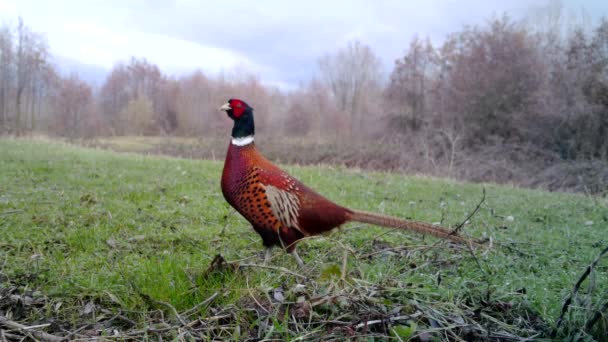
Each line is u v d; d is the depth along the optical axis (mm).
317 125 15586
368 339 2250
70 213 4551
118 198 5387
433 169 12133
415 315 2447
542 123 13547
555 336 2469
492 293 2873
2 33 14680
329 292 2537
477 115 14984
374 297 2559
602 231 4758
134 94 17281
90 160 8242
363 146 13250
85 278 3002
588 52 13445
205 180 6852
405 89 16672
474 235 4461
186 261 3395
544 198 6957
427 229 3396
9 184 5805
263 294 2600
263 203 3328
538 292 2951
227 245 3920
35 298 2752
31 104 15461
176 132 16766
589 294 2455
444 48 16359
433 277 3053
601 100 12812
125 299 2744
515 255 3846
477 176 11906
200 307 2625
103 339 2334
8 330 2371
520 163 13117
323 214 3381
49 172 6855
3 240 3668
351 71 16234
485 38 15266
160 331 2389
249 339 2328
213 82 16297
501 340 2420
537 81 14391
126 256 3428
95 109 16875
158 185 6195
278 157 12680
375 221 3443
